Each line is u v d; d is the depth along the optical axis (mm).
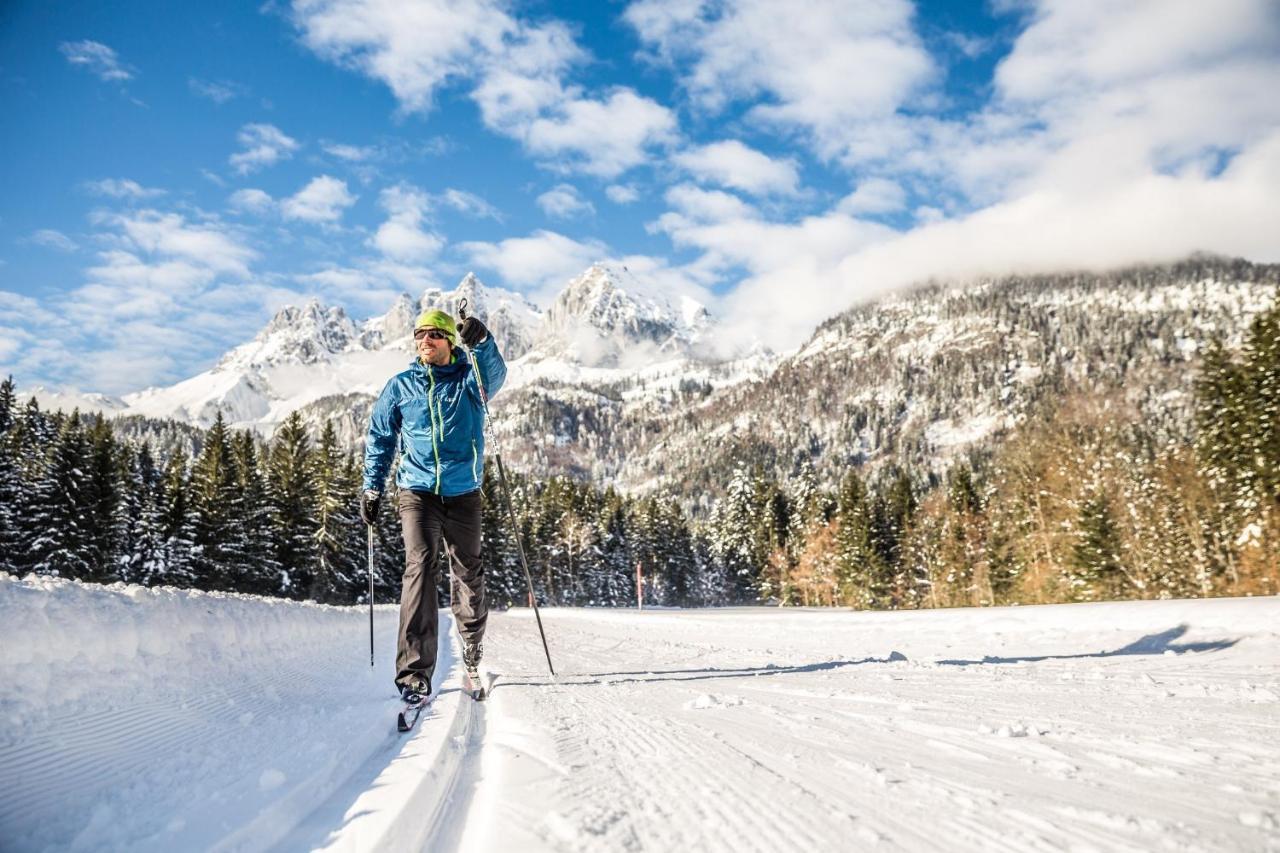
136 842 1490
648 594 76250
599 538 74875
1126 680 4012
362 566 46125
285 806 1741
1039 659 5934
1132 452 29875
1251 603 8859
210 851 1428
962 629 10711
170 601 4176
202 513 38844
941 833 1302
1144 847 1176
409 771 2076
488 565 56688
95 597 3385
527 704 3373
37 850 1463
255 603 6566
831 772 1834
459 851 1467
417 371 4008
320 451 45750
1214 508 25391
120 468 37781
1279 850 1135
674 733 2490
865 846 1247
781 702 3299
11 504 32938
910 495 54312
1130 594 29047
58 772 2045
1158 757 1919
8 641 2568
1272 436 22453
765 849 1250
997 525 38281
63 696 2701
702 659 6918
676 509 81250
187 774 2092
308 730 2842
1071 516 30750
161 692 3281
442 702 3641
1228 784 1602
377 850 1427
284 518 42875
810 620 14398
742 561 76812
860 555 52719
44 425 42344
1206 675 4254
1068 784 1640
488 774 2172
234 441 45438
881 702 3240
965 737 2311
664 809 1531
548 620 23328
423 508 3895
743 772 1859
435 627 3674
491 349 3957
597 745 2293
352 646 8750
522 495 73625
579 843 1324
